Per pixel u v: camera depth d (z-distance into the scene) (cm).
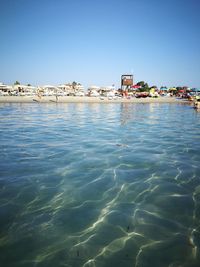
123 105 3027
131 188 441
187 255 266
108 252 270
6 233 302
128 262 255
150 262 255
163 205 379
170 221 334
